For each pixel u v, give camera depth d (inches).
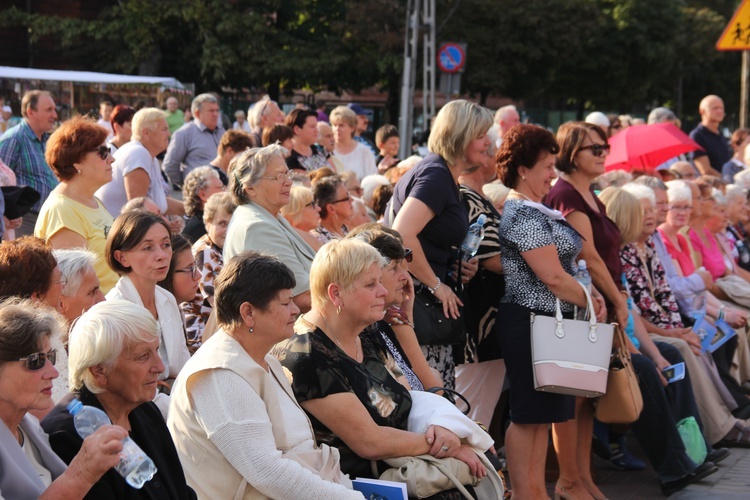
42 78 617.0
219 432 142.9
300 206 251.1
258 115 440.1
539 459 224.5
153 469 124.1
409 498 163.8
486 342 237.0
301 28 1321.4
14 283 152.0
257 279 148.5
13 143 320.8
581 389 210.7
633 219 268.4
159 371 134.0
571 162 240.4
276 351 167.5
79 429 128.1
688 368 289.9
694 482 260.4
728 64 1877.5
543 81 1455.5
